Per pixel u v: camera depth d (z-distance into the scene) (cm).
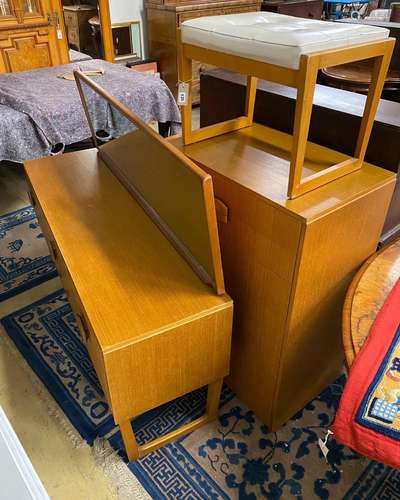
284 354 110
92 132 188
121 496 116
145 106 259
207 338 102
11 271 198
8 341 163
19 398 142
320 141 120
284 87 131
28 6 299
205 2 345
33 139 227
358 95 123
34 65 319
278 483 119
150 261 111
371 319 88
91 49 374
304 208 90
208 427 134
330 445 128
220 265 96
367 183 99
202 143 121
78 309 109
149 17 361
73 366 153
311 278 99
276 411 125
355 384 77
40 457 125
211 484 119
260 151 115
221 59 99
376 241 113
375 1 491
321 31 87
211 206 84
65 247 116
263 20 111
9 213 242
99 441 129
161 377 101
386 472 122
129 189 141
